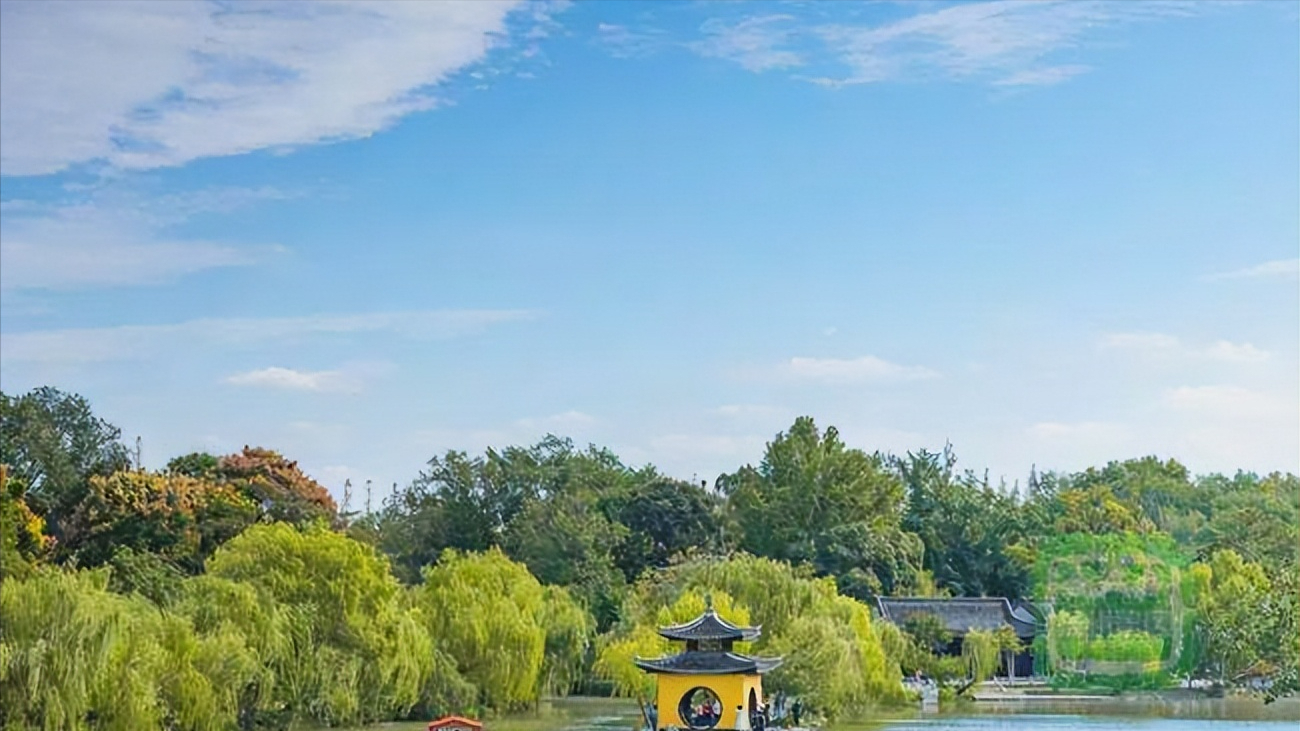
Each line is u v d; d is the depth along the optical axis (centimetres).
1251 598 14138
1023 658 16788
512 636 10319
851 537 18338
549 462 18450
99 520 12125
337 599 8975
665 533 17712
